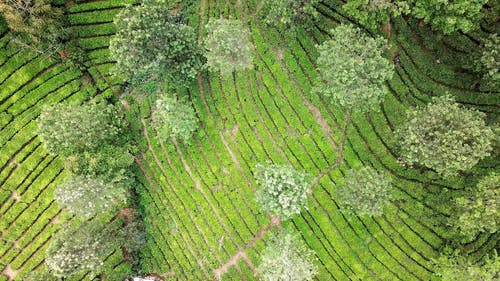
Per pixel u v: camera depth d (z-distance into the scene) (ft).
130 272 147.64
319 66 136.05
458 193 132.05
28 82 147.54
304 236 136.87
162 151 144.15
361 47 116.37
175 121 126.93
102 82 145.18
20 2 123.34
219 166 140.77
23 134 146.72
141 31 116.47
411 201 134.41
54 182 147.33
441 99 118.83
